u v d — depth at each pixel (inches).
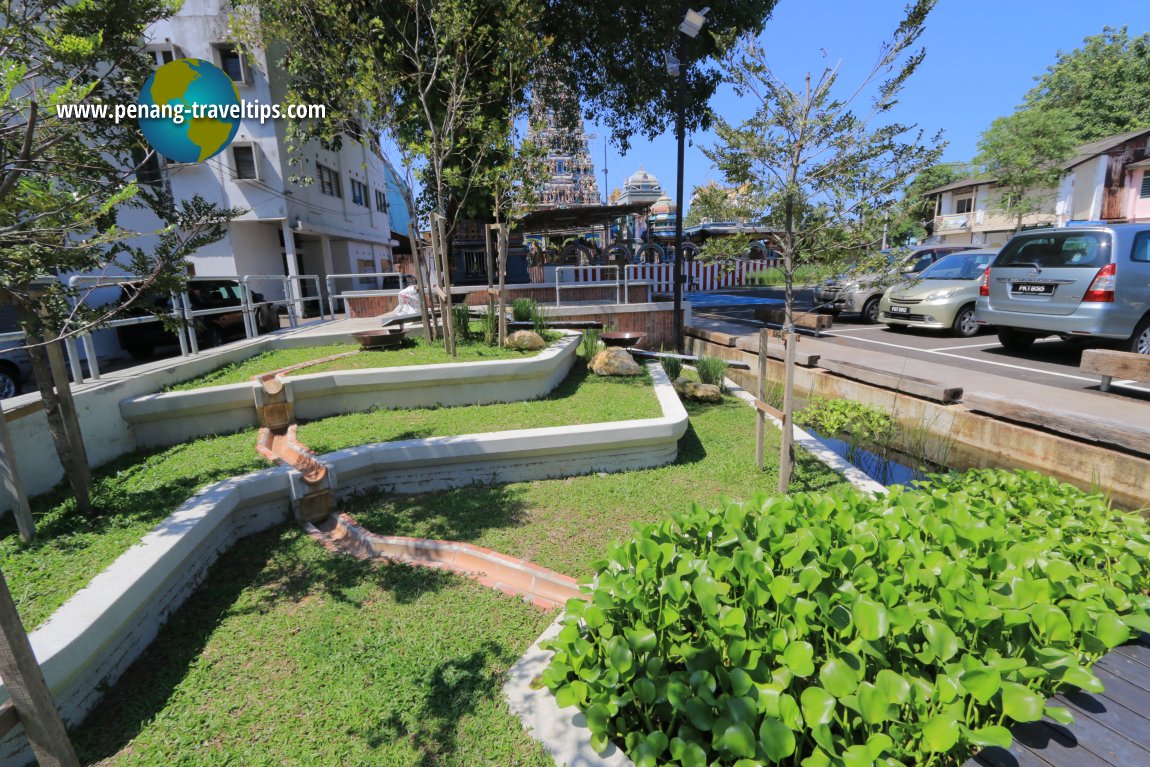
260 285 695.1
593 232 891.4
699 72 548.1
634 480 181.2
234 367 248.4
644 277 681.6
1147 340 265.1
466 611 112.8
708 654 71.7
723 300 727.7
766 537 94.6
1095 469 173.2
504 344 281.7
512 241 706.8
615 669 70.6
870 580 80.4
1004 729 56.2
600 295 523.2
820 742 58.0
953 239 1262.3
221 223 140.5
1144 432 161.3
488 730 80.5
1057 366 286.0
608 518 153.4
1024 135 916.0
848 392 268.4
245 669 99.2
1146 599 84.0
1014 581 78.4
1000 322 303.3
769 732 58.4
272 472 152.5
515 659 97.7
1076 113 1278.3
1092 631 74.4
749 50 186.4
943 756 63.2
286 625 110.7
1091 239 261.9
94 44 97.0
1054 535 106.0
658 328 460.4
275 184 657.0
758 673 69.0
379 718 86.2
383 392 224.1
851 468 182.7
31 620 90.0
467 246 699.4
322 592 121.3
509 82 282.7
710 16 478.6
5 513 134.3
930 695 64.1
